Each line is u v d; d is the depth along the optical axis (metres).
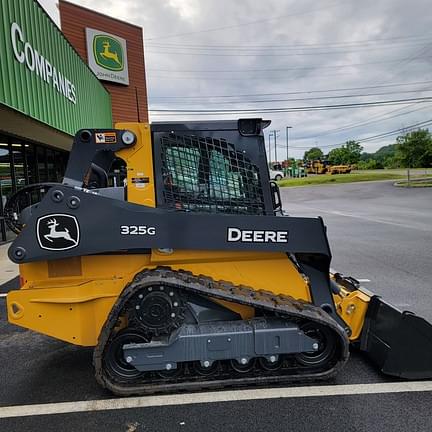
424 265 6.89
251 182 3.11
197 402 2.83
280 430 2.52
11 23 6.63
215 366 3.02
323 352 3.10
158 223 2.90
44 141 11.66
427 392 2.93
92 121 14.19
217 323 2.97
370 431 2.50
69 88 10.62
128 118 24.36
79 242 2.85
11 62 6.58
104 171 3.71
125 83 23.80
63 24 20.59
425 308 4.68
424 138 58.59
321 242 3.04
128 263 3.08
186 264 3.09
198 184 3.06
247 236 2.96
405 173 46.69
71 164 3.00
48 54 8.71
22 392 3.09
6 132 9.59
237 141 3.10
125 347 2.83
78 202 2.82
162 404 2.82
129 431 2.55
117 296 3.04
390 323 3.14
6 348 3.95
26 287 3.04
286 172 64.62
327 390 2.96
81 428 2.60
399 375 3.07
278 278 3.17
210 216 2.94
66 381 3.25
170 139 3.03
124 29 23.70
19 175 10.91
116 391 2.89
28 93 7.35
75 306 2.99
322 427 2.54
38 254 2.84
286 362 3.07
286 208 18.64
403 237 9.84
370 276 6.18
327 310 3.20
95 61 21.92
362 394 2.91
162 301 2.84
